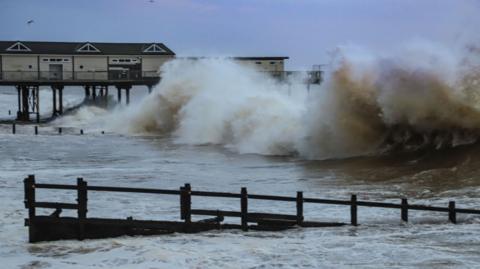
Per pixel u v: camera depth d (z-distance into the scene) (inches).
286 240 753.0
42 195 1106.7
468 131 1374.3
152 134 2632.9
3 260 709.3
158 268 650.2
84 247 756.0
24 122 3464.6
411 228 797.9
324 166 1387.8
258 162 1531.7
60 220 797.2
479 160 1240.8
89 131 2780.5
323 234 778.2
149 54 4003.4
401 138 1473.9
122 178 1307.8
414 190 1055.0
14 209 991.6
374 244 719.1
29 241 792.9
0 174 1395.2
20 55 3890.3
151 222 804.6
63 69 3946.9
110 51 3981.3
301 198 811.4
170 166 1505.9
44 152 1903.3
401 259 655.1
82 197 796.0
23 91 3742.6
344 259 662.5
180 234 802.2
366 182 1154.7
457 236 748.6
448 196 992.9
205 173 1368.1
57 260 701.3
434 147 1402.6
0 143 2206.0
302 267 639.8
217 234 797.2
